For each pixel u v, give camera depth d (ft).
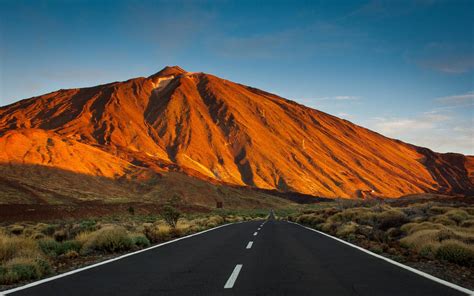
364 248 48.06
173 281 27.71
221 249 47.55
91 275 30.09
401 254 41.83
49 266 32.09
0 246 35.42
